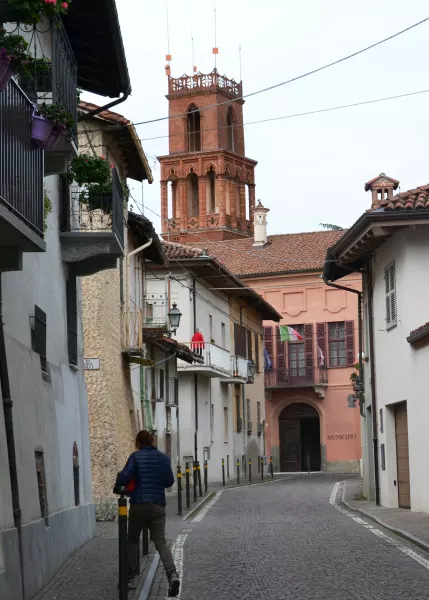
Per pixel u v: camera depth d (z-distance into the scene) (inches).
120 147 1135.6
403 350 1061.8
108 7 635.5
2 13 472.4
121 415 1128.2
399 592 508.1
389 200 1062.4
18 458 508.7
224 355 1975.9
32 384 572.4
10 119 417.7
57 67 561.0
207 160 3870.6
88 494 802.8
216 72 3907.5
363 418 1348.4
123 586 477.1
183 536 803.4
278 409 2842.0
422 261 1049.5
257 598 499.5
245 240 3053.6
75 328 775.1
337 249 1242.6
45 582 541.3
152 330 1381.6
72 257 737.0
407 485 1082.1
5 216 402.3
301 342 2822.3
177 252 1841.8
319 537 776.3
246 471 2333.9
